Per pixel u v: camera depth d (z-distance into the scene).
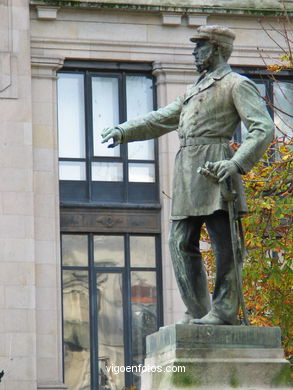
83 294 38.81
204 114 14.91
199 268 15.03
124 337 38.84
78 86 39.59
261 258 24.86
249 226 25.00
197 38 15.16
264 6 40.25
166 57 39.78
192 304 14.95
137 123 15.45
